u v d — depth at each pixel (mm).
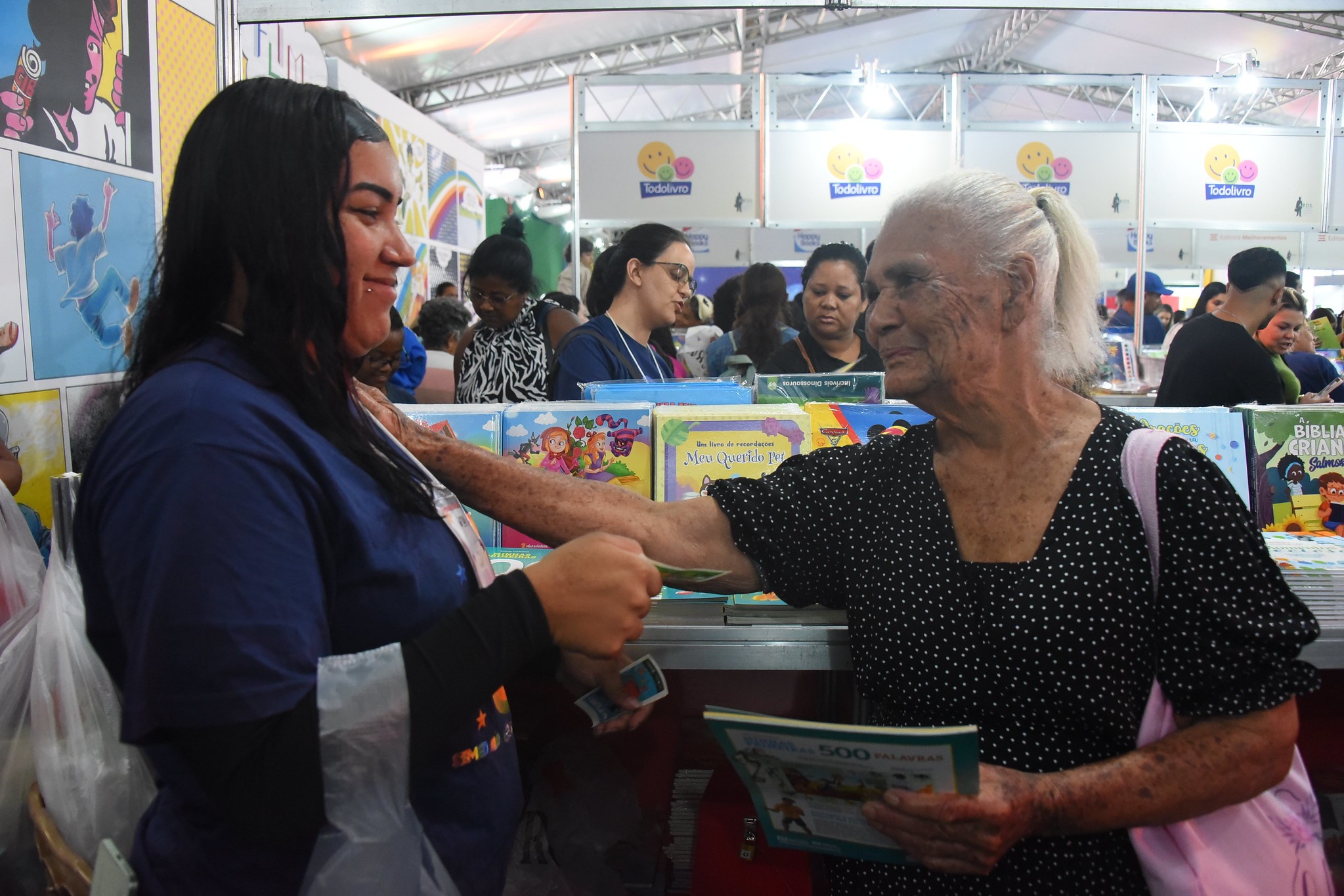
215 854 794
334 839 738
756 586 1154
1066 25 10727
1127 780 879
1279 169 6680
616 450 1542
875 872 1045
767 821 999
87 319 2184
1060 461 961
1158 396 3338
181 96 2553
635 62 10859
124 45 2291
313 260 790
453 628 776
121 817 1139
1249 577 889
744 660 1189
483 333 3096
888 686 1010
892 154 6582
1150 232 9289
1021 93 13344
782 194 6613
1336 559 1303
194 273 806
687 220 6641
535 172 16328
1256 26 9789
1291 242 9328
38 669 1154
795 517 1122
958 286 946
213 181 785
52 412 2068
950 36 12125
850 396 1831
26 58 1974
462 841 885
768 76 6516
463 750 899
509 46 9344
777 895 1475
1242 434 1587
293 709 709
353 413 864
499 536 1559
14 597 1477
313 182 790
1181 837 930
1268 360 3047
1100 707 911
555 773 1552
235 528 693
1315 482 1567
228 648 678
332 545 791
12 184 1942
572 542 860
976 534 983
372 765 730
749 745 901
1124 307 6961
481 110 11562
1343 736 1537
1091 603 907
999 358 961
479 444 1545
